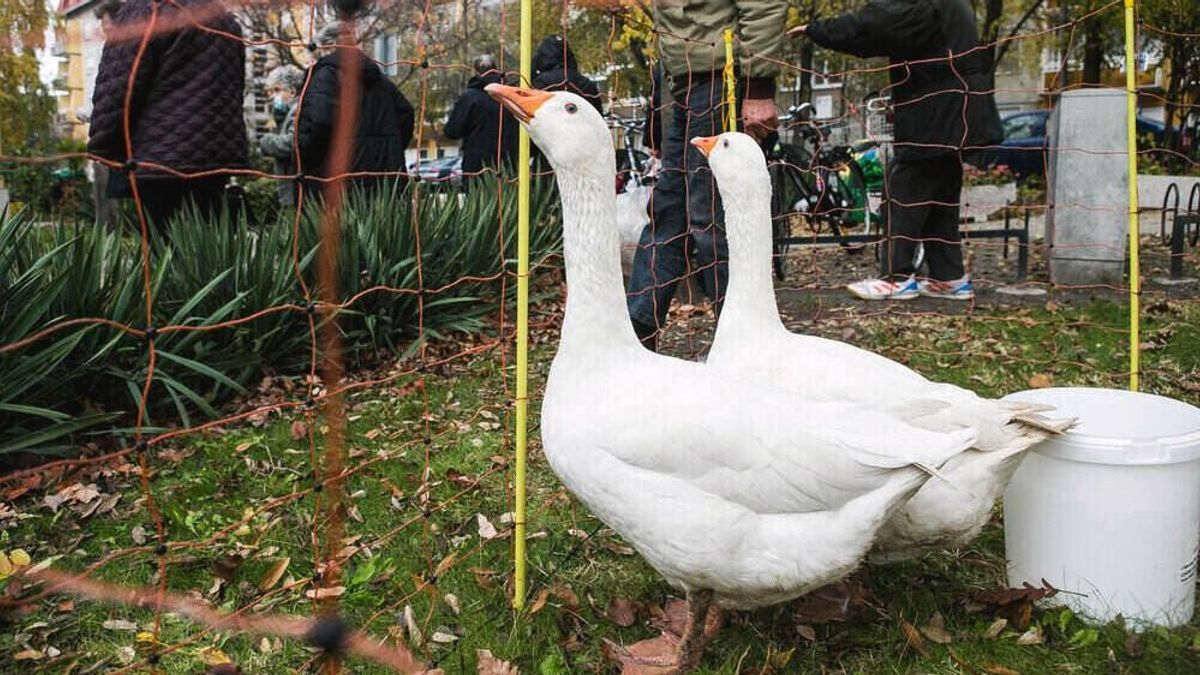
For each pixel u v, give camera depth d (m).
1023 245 7.07
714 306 4.27
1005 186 9.04
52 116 14.49
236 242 4.98
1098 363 4.95
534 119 2.28
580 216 2.28
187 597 2.78
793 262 8.90
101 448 3.95
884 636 2.51
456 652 2.48
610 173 2.29
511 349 5.60
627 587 2.83
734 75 4.04
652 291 4.35
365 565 2.93
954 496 2.32
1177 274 7.36
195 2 4.07
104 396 4.26
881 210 7.07
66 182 13.14
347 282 5.28
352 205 5.80
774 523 2.14
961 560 2.91
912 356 5.18
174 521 3.28
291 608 2.74
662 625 2.60
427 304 5.65
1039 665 2.35
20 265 4.16
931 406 2.31
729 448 2.10
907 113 5.83
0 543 3.13
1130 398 2.74
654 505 2.14
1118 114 6.66
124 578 2.89
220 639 2.56
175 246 4.94
